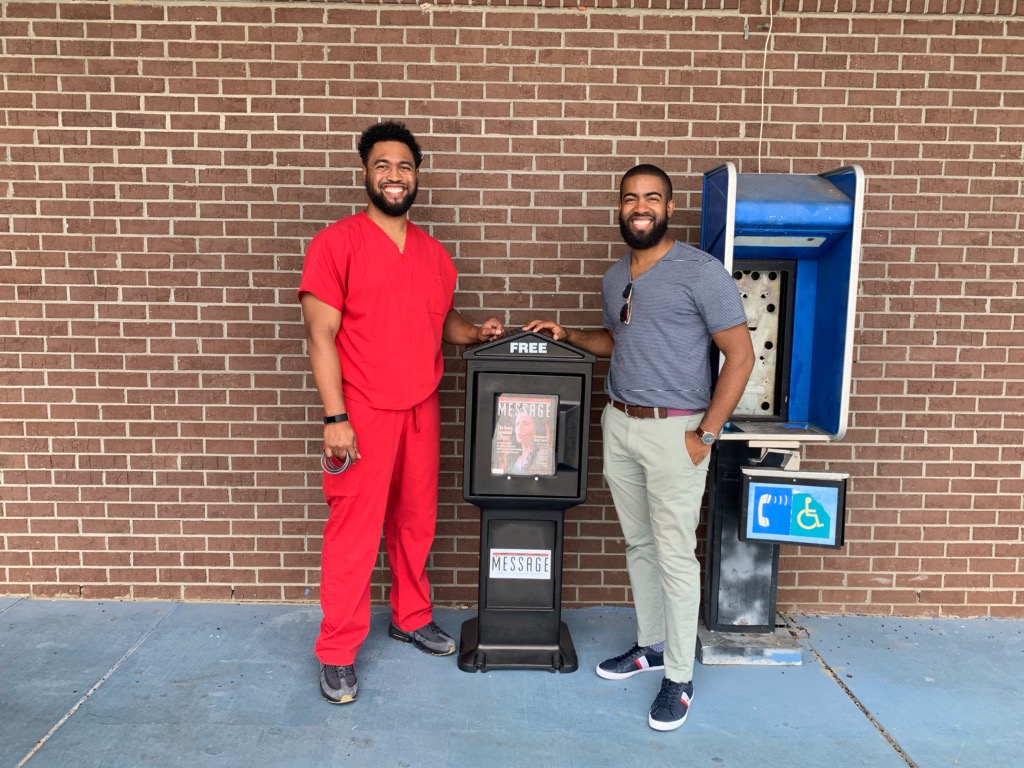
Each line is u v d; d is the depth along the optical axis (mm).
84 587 3707
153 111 3482
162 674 3064
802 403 3289
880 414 3650
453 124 3498
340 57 3461
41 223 3525
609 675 3098
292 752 2604
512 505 3066
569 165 3525
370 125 3492
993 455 3668
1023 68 3508
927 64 3498
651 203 2705
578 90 3490
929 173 3547
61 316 3574
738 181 3146
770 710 2914
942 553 3711
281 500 3670
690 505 2801
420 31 3453
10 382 3607
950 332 3613
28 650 3229
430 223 3543
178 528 3684
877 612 3717
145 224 3533
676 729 2783
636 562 3092
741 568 3305
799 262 3221
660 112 3506
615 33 3469
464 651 3197
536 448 3021
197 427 3635
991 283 3594
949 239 3574
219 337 3590
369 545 2955
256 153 3506
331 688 2895
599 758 2609
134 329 3584
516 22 3455
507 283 3580
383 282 2855
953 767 2598
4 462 3648
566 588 3725
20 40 3443
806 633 3547
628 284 2857
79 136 3490
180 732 2695
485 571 3146
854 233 2891
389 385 2900
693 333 2758
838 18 3477
